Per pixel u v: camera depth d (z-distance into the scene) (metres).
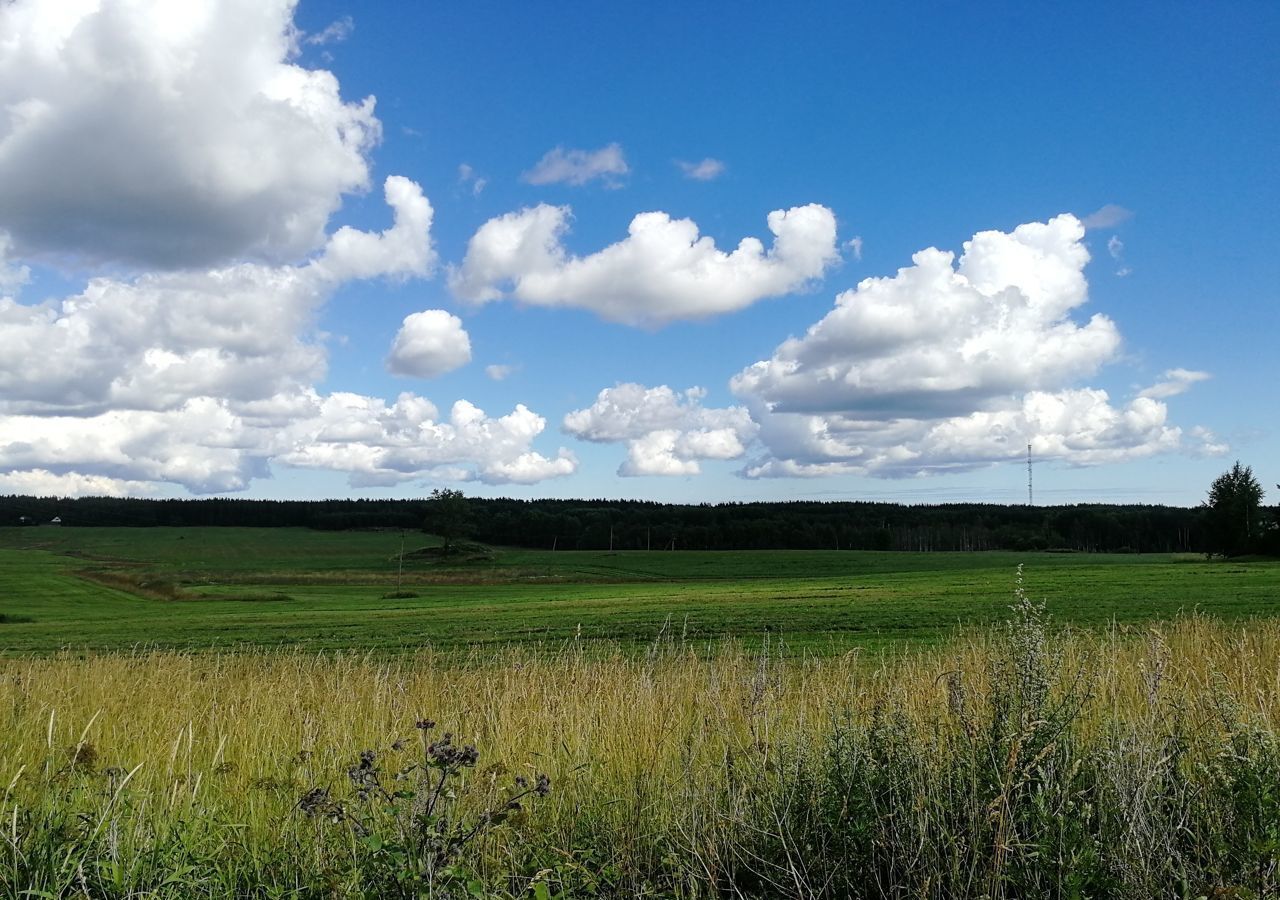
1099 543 141.25
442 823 4.12
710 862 4.28
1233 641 10.85
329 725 6.87
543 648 22.56
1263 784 4.05
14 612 59.25
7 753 6.30
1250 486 90.38
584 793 5.12
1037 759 4.05
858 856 4.27
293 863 4.42
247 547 131.75
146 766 5.68
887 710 5.12
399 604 61.41
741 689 6.81
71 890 4.00
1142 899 3.59
